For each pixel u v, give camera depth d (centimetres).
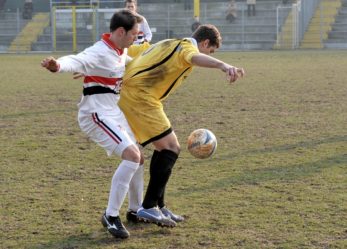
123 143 1616
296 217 1694
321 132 2927
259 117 3397
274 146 2633
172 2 12431
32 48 11856
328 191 1933
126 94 1678
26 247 1520
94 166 2345
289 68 6538
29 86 5169
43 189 2033
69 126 3195
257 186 2011
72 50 11475
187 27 11675
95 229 1648
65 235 1603
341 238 1533
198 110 3678
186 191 1970
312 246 1484
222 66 1529
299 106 3769
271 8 11356
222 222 1672
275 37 11012
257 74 5900
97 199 1916
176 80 1672
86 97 1659
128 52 1791
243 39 11088
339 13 11244
